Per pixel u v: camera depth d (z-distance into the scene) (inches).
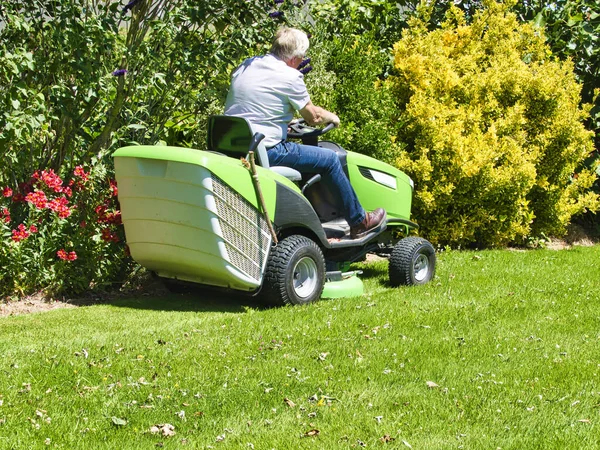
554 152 385.1
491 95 368.5
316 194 267.3
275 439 143.5
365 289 275.6
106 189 264.8
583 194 432.1
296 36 245.1
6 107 239.1
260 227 229.6
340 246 257.0
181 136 318.0
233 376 174.2
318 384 170.9
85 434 145.7
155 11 278.4
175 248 225.9
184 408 157.1
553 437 146.6
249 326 215.8
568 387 173.0
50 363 181.0
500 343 204.8
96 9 279.1
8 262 246.4
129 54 265.4
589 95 436.8
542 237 409.1
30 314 235.0
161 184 219.9
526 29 395.5
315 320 222.5
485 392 168.4
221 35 285.1
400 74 368.8
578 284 288.8
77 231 257.1
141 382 169.3
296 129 257.1
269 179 229.9
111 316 231.8
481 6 428.1
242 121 226.1
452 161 350.6
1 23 269.4
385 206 280.7
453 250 367.9
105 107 273.7
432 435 146.4
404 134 362.0
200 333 209.2
